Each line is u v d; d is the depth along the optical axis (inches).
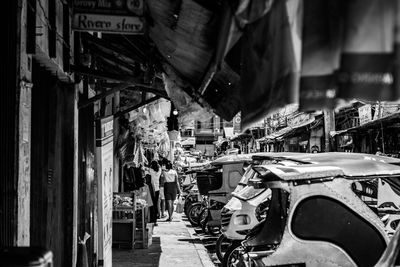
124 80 278.4
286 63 88.0
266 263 233.3
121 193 503.2
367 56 65.9
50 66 231.0
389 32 64.3
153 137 758.5
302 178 237.0
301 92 79.6
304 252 235.1
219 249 427.8
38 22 189.3
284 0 91.6
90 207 325.1
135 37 297.9
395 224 305.7
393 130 521.0
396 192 317.7
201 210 677.9
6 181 159.6
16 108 161.9
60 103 262.1
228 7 123.4
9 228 158.2
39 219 225.3
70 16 250.5
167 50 241.6
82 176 314.0
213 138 2787.9
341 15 71.9
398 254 136.3
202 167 708.0
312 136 737.0
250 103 124.3
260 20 112.4
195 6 157.3
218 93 231.0
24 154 169.5
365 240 235.5
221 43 131.7
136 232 499.2
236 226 381.1
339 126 725.9
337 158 282.7
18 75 163.2
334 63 75.2
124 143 571.8
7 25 163.0
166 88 291.4
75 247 269.9
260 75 112.0
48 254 111.3
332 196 236.8
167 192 774.5
